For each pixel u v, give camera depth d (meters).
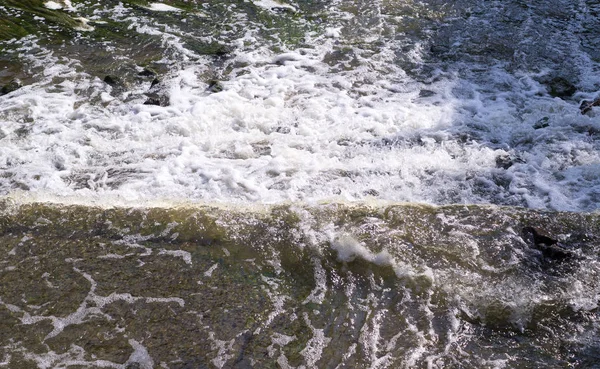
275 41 7.34
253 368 3.49
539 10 8.31
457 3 8.38
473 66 7.01
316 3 8.27
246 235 4.39
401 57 7.11
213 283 4.04
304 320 3.82
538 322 3.84
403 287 4.05
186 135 5.68
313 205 4.67
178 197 4.80
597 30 7.88
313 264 4.20
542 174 5.25
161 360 3.51
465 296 3.97
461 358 3.60
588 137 5.73
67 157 5.30
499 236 4.44
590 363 3.59
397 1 8.35
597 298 3.99
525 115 6.09
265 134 5.73
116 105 6.10
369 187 5.00
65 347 3.57
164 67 6.76
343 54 7.11
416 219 4.57
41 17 7.57
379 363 3.55
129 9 7.94
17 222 4.48
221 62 6.89
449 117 6.02
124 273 4.08
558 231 4.53
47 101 6.10
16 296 3.89
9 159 5.24
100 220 4.52
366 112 6.04
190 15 7.87
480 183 5.12
